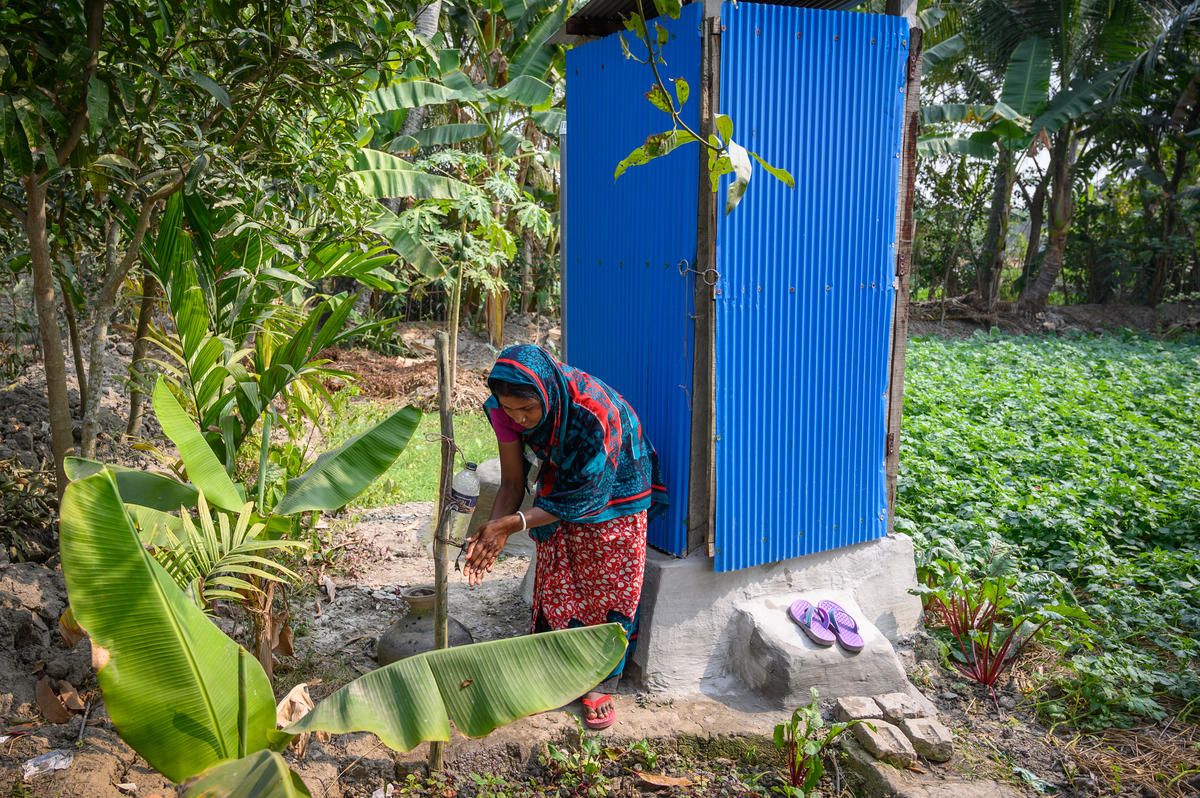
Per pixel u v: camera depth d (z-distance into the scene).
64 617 3.46
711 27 3.40
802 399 3.91
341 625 4.38
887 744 3.35
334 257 5.59
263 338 5.25
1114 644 4.18
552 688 2.64
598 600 3.56
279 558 4.33
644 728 3.53
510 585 4.91
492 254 9.93
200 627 2.50
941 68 16.59
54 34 3.51
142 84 4.22
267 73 4.12
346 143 5.47
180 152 3.91
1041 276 19.19
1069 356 13.55
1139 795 3.31
